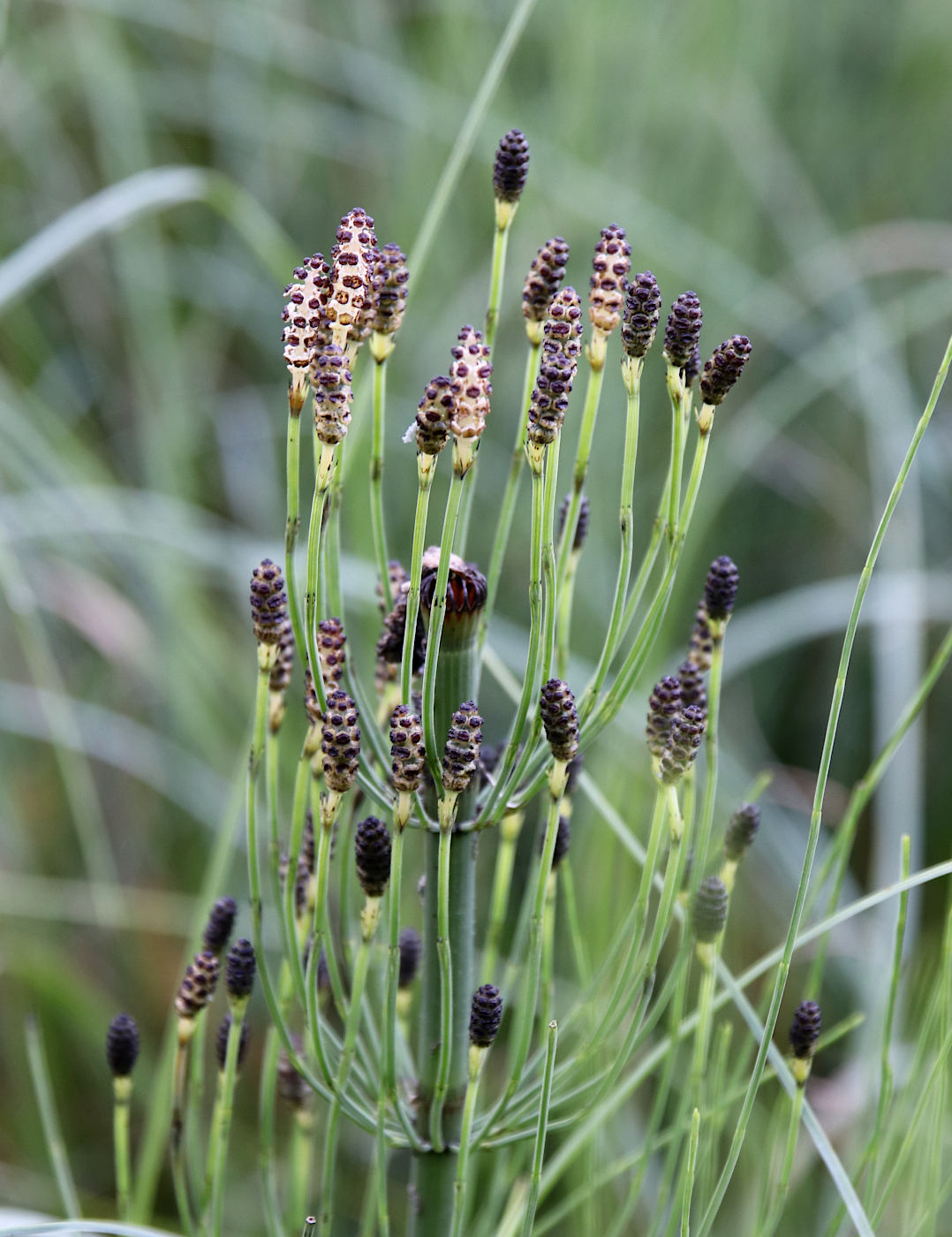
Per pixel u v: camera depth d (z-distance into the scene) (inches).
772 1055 31.9
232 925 32.3
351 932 32.4
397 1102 31.3
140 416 62.1
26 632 45.6
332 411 30.1
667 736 31.0
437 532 56.4
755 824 31.9
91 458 58.1
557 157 61.4
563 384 30.1
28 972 46.0
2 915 49.6
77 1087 48.4
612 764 43.5
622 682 31.2
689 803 32.0
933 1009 32.4
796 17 76.2
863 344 59.5
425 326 61.8
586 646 52.9
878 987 38.9
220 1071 32.8
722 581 31.5
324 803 30.5
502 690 54.8
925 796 58.4
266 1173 32.3
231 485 62.3
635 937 31.3
